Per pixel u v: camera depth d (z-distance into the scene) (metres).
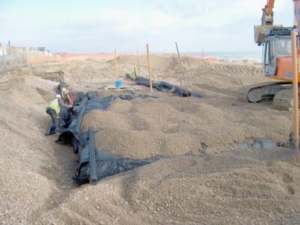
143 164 8.21
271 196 5.95
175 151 8.71
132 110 12.73
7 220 5.44
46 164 8.81
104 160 8.30
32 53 39.72
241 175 6.52
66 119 12.34
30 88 17.80
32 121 12.77
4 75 25.72
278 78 14.11
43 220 5.43
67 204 5.85
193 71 32.25
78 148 9.79
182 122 11.29
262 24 15.70
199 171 6.99
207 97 17.61
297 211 5.50
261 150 8.30
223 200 5.93
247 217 5.45
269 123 10.88
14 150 8.87
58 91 17.81
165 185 6.36
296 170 6.88
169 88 20.12
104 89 20.23
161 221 5.55
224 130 9.88
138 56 39.50
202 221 5.45
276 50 14.23
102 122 10.57
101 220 5.52
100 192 6.30
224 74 27.62
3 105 13.40
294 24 12.54
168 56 39.53
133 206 5.99
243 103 15.17
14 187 6.38
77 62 37.78
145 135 9.21
